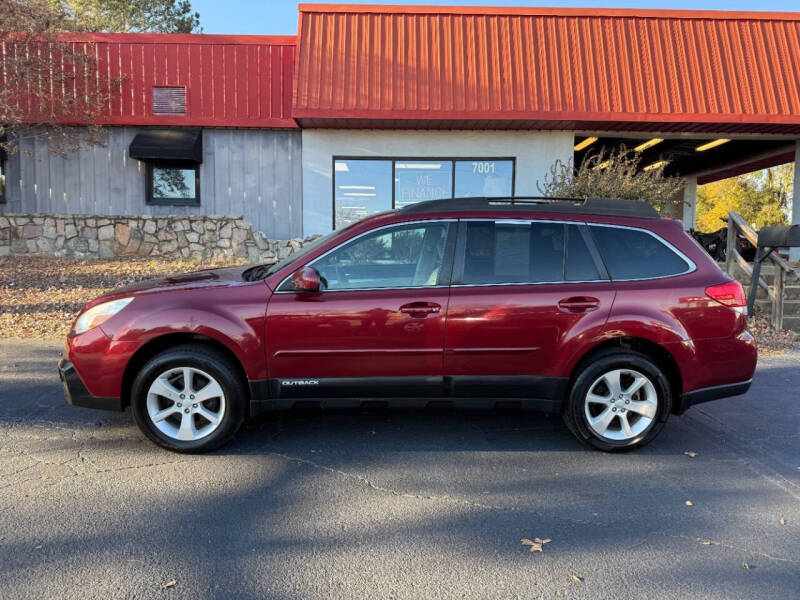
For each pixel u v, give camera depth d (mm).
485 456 4438
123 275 10797
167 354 4234
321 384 4348
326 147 13438
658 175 11250
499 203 4648
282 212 14031
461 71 12523
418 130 13422
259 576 2900
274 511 3551
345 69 12445
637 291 4391
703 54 12742
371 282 4410
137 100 13523
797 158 14297
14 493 3705
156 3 28953
